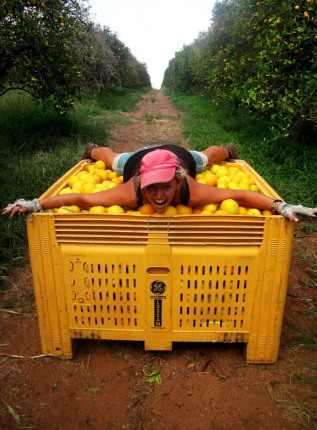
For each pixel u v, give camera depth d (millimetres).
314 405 2135
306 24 5352
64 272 2227
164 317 2316
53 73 7172
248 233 2096
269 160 6172
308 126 6504
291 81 5734
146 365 2434
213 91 12602
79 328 2373
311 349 2549
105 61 14148
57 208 2428
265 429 1985
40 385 2270
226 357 2506
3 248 3609
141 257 2162
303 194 4918
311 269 3543
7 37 6309
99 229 2123
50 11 7043
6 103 9102
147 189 2135
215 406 2125
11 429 1985
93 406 2129
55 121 8203
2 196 4438
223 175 3230
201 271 2182
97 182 3137
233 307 2277
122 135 9844
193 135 9328
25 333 2725
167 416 2066
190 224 2094
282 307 2270
